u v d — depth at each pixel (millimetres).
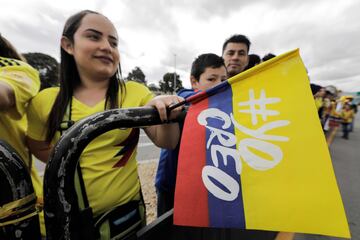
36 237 557
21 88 866
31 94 926
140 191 1051
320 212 501
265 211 541
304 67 598
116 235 832
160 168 1766
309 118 562
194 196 596
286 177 542
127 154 958
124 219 879
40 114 962
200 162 612
